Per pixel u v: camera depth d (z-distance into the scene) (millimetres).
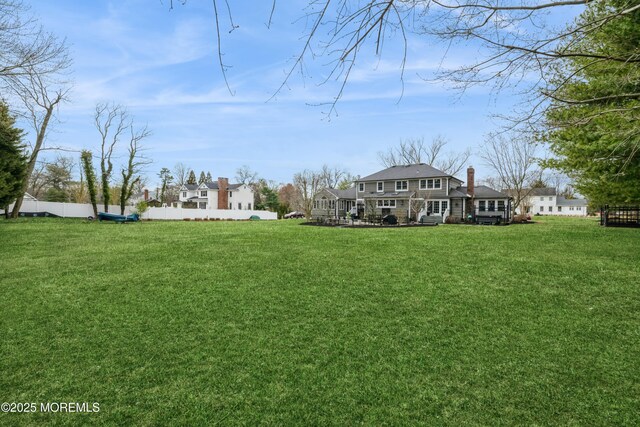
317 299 5691
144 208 28766
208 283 6633
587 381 3299
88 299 5738
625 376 3367
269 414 2877
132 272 7500
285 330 4527
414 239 12281
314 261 8469
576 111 5074
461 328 4539
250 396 3117
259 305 5438
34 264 8328
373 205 27906
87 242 11930
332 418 2826
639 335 4246
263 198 59031
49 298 5789
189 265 8133
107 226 19016
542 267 7500
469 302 5473
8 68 9258
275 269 7688
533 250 9617
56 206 28156
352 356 3836
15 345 4082
